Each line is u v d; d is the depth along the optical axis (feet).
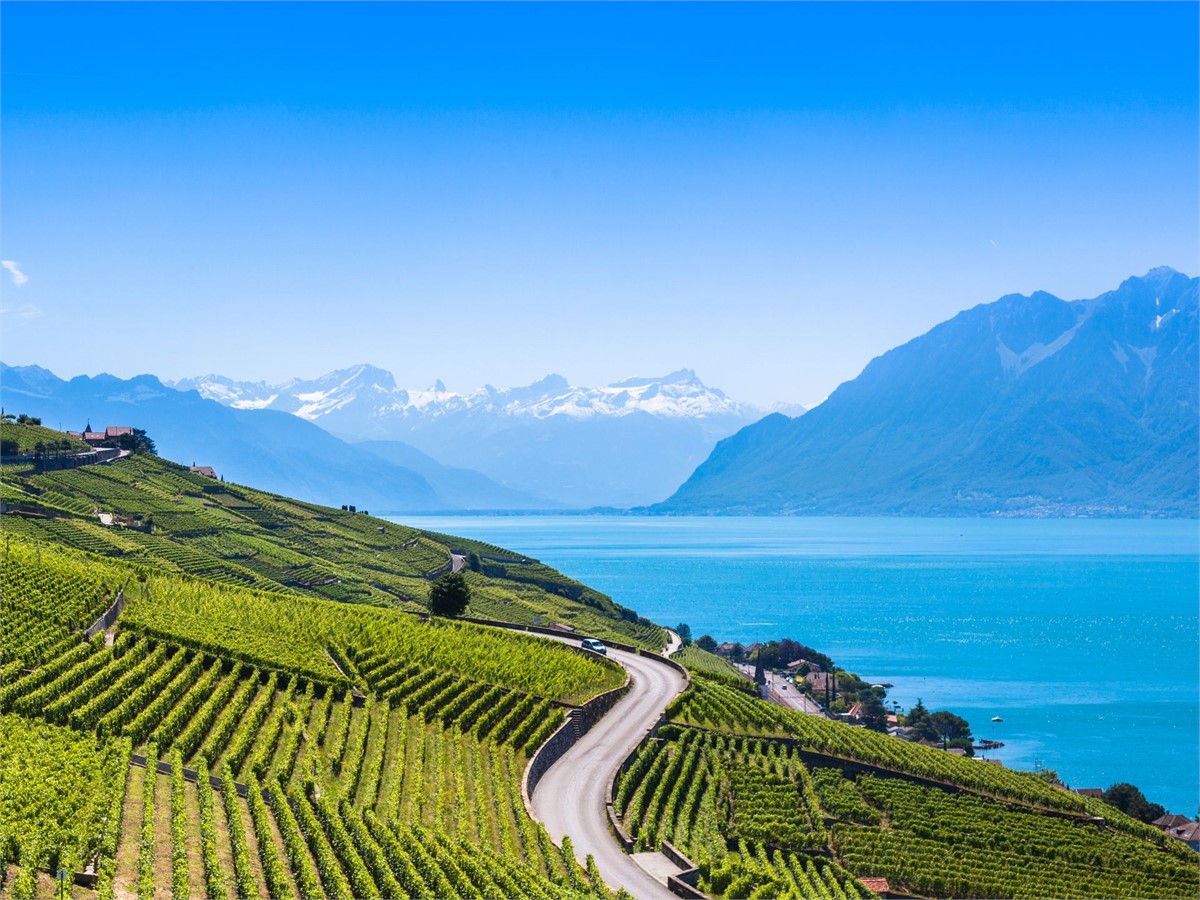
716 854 316.40
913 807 395.75
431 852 249.55
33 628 348.18
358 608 528.63
